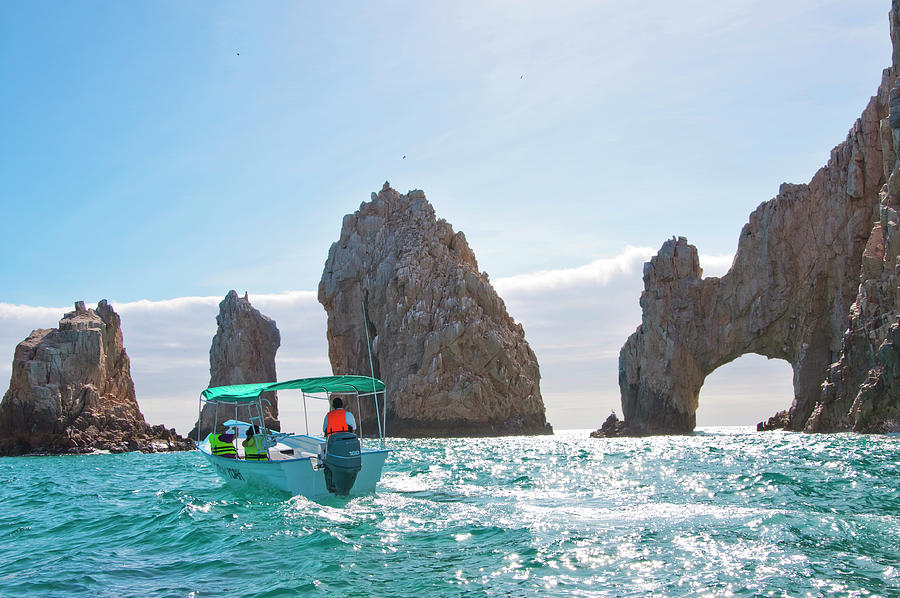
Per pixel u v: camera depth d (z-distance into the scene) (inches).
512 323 4707.2
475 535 695.7
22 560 661.3
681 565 554.3
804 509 804.6
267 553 641.0
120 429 3796.8
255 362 5196.9
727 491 992.2
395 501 933.2
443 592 509.0
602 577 531.8
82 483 1530.5
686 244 4202.8
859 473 1163.9
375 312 4753.9
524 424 4372.5
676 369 4030.5
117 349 4195.4
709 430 4630.9
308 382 1088.8
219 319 5334.6
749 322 3907.5
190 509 897.5
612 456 1892.2
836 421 2920.8
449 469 1533.0
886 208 2935.5
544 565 570.9
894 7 3245.6
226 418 4458.7
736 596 474.6
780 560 555.2
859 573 517.0
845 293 3432.6
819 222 3663.9
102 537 768.3
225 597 510.6
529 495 1008.9
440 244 4810.5
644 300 4190.5
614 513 809.5
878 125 3403.1
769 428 3914.9
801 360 3567.9
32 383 3604.8
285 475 970.7
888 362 2598.4
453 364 4345.5
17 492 1390.3
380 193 5310.0
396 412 4293.8
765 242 3858.3
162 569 599.5
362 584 532.1
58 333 3838.6
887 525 677.9
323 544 665.6
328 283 4992.6
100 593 530.3
